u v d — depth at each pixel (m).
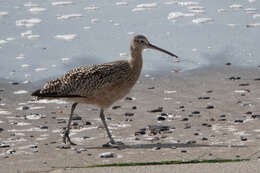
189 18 24.59
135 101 16.84
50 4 26.72
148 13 25.31
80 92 13.76
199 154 11.97
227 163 10.77
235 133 13.73
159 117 15.15
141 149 12.58
